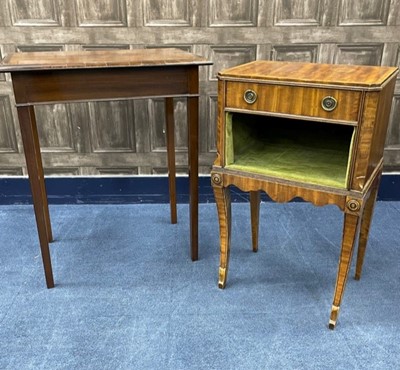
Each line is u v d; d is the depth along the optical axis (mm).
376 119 1069
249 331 1268
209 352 1193
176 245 1725
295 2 1741
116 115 1925
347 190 1136
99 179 2031
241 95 1179
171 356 1180
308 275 1527
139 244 1730
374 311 1348
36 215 1370
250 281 1495
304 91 1100
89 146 1979
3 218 1925
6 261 1608
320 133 1454
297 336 1249
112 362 1161
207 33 1795
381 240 1736
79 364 1154
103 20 1774
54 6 1745
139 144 1981
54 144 1972
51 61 1282
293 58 1832
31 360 1166
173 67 1314
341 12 1750
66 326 1286
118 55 1428
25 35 1784
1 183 2014
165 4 1753
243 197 2068
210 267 1579
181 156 2006
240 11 1762
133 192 2064
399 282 1485
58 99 1265
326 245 1713
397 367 1146
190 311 1349
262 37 1799
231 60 1843
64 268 1566
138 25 1782
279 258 1630
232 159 1291
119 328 1279
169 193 1934
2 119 1914
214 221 1913
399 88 1844
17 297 1411
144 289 1453
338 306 1253
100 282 1489
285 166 1253
